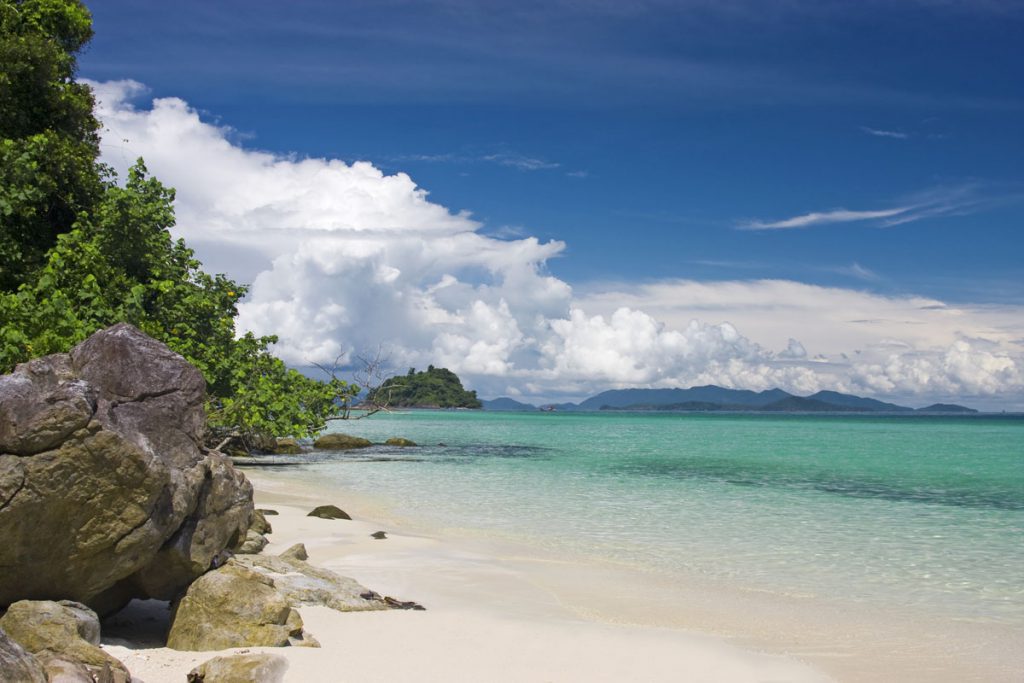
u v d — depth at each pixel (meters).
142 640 9.01
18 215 25.50
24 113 27.89
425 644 9.29
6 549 7.88
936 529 20.41
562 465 39.81
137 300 22.84
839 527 20.59
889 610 12.27
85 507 8.15
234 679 7.40
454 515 21.92
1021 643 10.53
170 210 29.83
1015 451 54.81
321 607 10.56
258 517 16.53
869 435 85.00
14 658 5.95
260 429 38.56
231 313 35.16
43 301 19.84
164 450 9.49
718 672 8.98
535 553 16.38
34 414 7.93
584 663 9.00
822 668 9.31
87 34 31.89
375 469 36.66
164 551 9.17
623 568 15.09
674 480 32.50
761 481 32.50
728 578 14.43
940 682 8.92
